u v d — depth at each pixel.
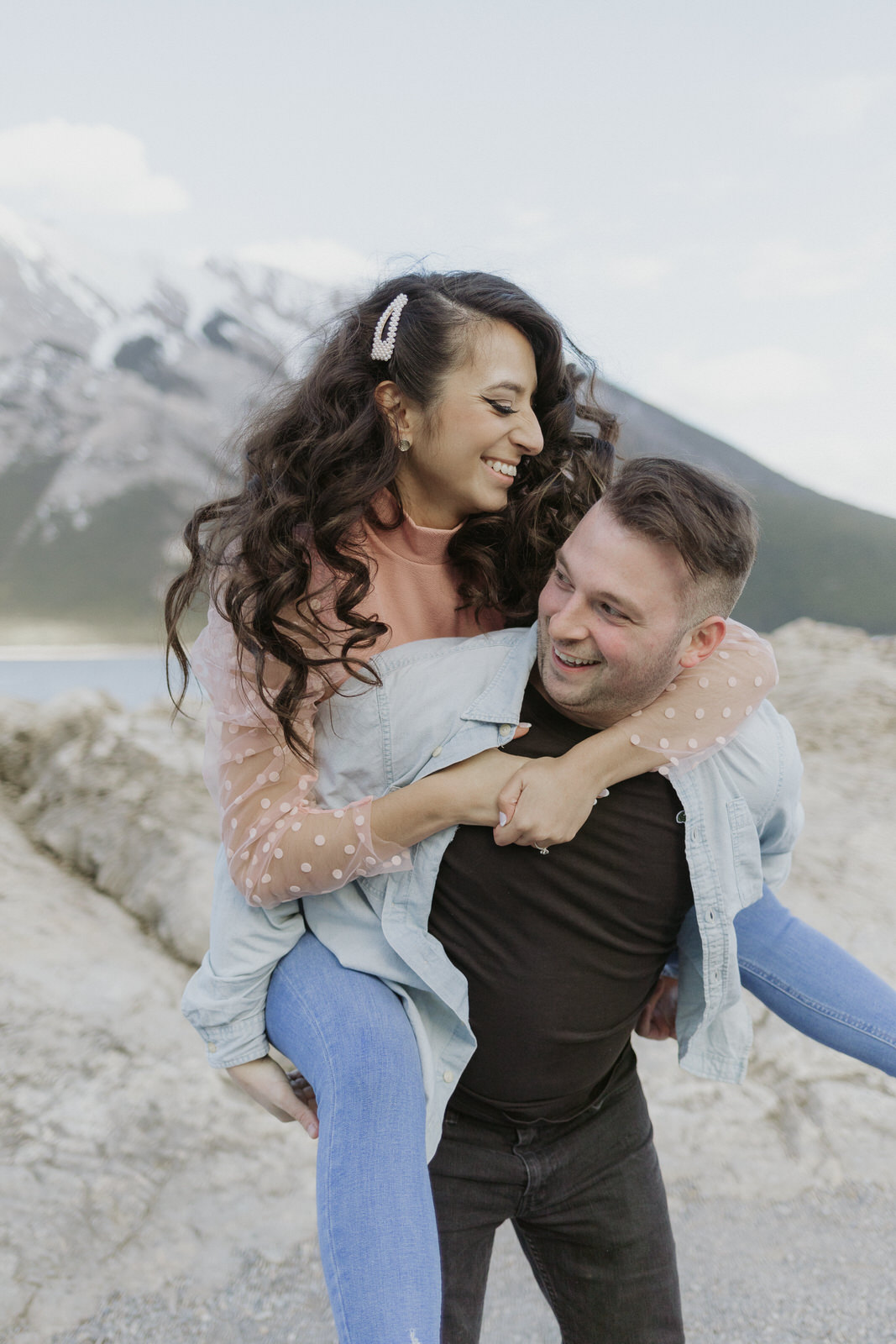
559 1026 1.44
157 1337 2.28
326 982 1.40
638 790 1.41
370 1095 1.25
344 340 1.58
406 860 1.35
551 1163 1.52
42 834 4.23
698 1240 2.64
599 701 1.34
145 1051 3.21
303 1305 2.38
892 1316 2.32
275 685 1.40
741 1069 1.63
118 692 34.16
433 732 1.39
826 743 5.45
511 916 1.40
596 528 1.28
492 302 1.54
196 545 1.60
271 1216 2.68
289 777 1.42
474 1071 1.47
